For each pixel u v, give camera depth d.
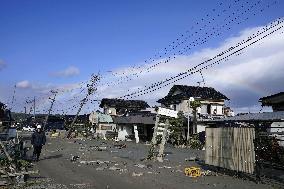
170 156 26.09
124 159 23.27
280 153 17.70
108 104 69.06
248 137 14.63
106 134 55.72
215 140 17.22
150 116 45.09
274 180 14.58
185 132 42.16
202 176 15.81
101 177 15.06
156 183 13.70
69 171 16.78
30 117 81.75
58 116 84.44
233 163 15.58
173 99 50.53
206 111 49.03
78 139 53.19
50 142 42.78
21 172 13.83
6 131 31.48
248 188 12.92
